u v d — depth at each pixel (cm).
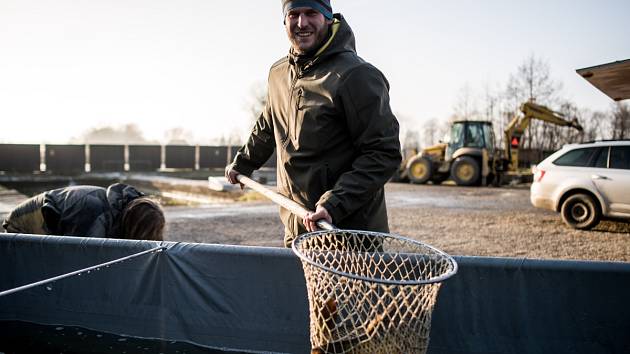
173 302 272
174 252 271
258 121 288
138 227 300
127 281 279
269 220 971
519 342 230
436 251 174
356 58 221
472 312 235
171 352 261
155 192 1986
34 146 3106
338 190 205
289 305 253
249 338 260
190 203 1388
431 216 1024
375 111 213
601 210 824
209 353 262
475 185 1870
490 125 1914
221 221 954
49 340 272
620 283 217
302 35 221
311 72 227
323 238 204
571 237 782
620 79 629
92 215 305
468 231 838
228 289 263
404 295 145
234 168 297
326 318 160
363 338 155
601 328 220
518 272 229
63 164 3231
